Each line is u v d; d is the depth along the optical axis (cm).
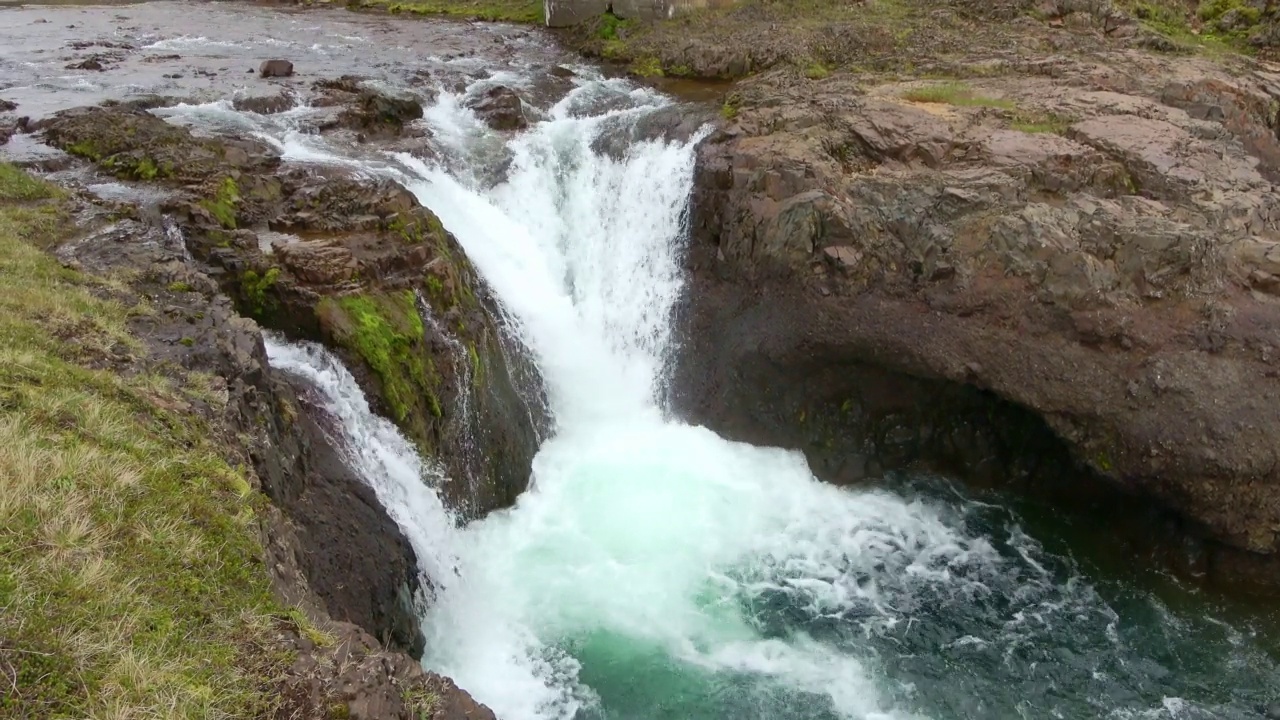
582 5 4350
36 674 735
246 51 3816
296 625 908
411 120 2831
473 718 930
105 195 1986
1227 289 1942
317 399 1605
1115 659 1734
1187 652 1752
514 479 2064
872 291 2198
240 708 785
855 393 2259
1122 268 1972
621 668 1647
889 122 2505
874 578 1925
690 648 1706
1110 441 1933
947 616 1830
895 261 2200
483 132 2745
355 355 1733
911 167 2383
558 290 2544
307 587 1089
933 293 2136
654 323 2516
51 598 804
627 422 2384
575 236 2631
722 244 2419
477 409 1977
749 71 3503
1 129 2372
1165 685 1678
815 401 2280
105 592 833
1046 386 1988
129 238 1739
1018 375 2020
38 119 2519
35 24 4353
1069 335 1994
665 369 2456
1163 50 3325
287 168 2236
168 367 1288
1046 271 2005
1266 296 1934
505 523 1977
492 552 1894
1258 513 1816
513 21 4688
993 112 2598
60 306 1350
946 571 1955
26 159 2164
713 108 2867
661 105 3098
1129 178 2256
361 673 873
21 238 1659
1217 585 1900
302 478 1430
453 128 2775
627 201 2625
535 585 1817
